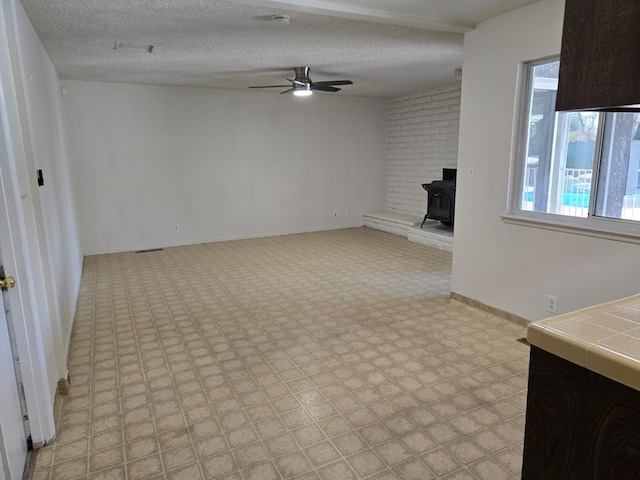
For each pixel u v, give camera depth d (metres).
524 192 3.25
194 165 6.37
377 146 7.85
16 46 2.09
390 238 6.82
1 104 1.69
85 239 5.82
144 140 5.98
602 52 1.22
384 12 2.99
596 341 0.96
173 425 2.12
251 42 3.81
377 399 2.32
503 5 2.93
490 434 2.03
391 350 2.90
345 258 5.54
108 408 2.26
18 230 1.77
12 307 1.80
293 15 3.11
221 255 5.77
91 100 5.59
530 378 1.10
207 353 2.88
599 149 2.67
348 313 3.58
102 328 3.31
